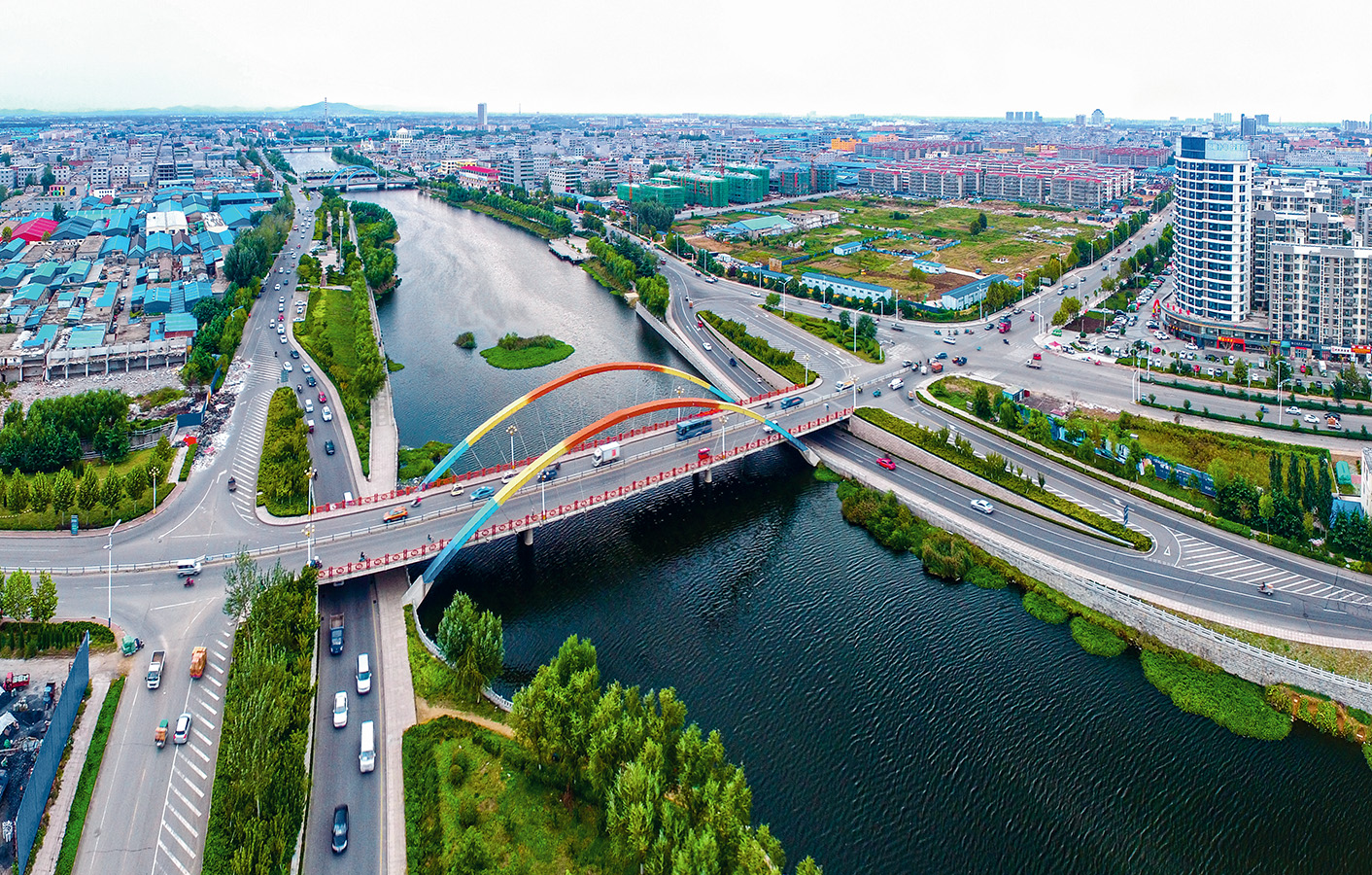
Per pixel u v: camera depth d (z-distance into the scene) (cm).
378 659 16188
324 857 12156
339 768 13650
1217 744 15038
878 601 19188
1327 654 16000
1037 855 13062
